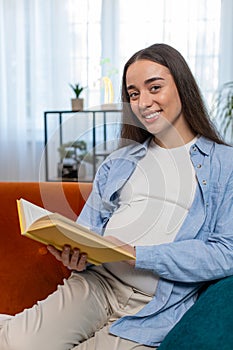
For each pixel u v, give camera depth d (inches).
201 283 44.4
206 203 44.1
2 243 56.2
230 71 133.6
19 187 56.2
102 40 142.0
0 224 56.2
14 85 146.7
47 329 42.8
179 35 136.2
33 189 55.6
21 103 147.9
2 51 146.0
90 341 43.1
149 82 44.0
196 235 43.9
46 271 55.3
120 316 44.8
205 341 33.5
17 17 144.2
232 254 41.4
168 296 43.4
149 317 43.3
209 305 37.4
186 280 42.3
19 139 149.5
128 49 140.8
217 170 44.7
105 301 46.9
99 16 141.9
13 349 42.0
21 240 55.8
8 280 55.9
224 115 132.4
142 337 41.6
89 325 44.9
